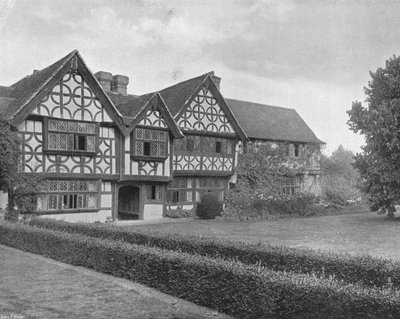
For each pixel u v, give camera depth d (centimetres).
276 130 2750
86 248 882
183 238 934
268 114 2906
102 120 1855
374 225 1814
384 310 450
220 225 1819
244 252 812
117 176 1914
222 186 2391
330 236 1452
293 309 518
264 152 2500
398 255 1062
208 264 623
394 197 1995
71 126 1761
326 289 493
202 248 885
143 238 1016
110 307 587
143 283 741
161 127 2045
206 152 2283
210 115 2289
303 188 2858
